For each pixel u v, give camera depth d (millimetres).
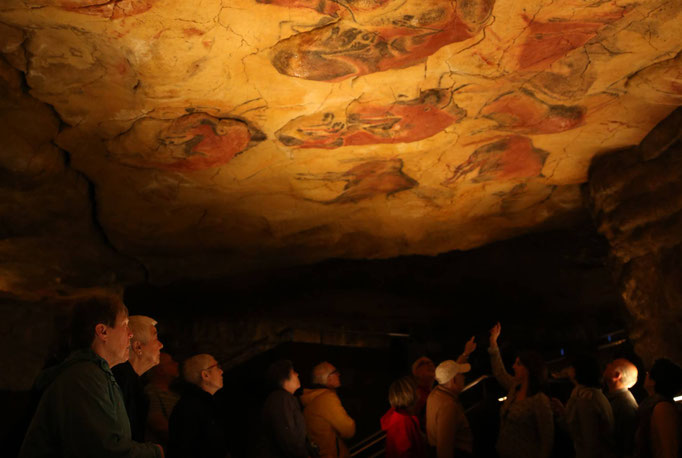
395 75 3641
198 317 8328
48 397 1816
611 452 3660
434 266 7859
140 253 6273
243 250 6586
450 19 3100
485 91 3920
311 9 2965
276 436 3719
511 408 3762
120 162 4672
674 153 4449
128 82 3561
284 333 8375
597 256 7570
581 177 5500
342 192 5543
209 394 3170
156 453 1950
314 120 4148
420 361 5234
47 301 5891
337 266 7629
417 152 4820
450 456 3896
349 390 7641
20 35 3133
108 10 2916
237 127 4180
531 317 9211
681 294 4309
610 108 4293
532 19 3174
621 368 4031
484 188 5691
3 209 4965
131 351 2631
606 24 3268
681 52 3580
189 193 5293
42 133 4117
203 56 3318
